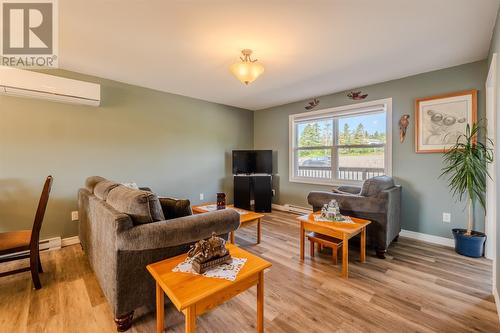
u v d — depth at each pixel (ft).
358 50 8.02
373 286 6.57
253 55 8.39
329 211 8.18
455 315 5.36
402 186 10.72
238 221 6.39
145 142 12.20
